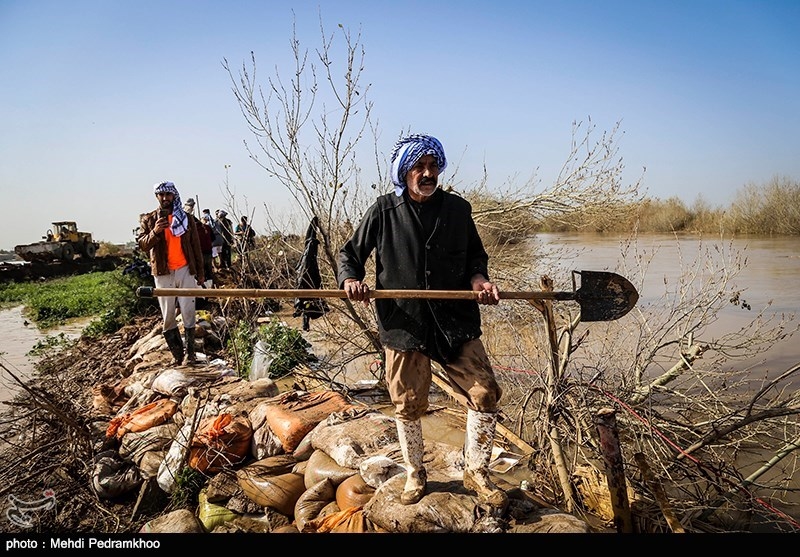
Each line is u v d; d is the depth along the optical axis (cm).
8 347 1185
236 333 807
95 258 3375
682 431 448
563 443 415
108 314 1186
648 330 531
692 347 486
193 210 1116
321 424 421
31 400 515
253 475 393
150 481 434
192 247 708
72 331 1369
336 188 657
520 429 468
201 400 515
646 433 410
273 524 375
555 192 821
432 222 287
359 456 374
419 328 283
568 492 361
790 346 738
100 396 641
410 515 286
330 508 351
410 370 288
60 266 3036
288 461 410
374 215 294
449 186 773
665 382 496
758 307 967
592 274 329
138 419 500
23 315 1727
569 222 863
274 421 434
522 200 848
